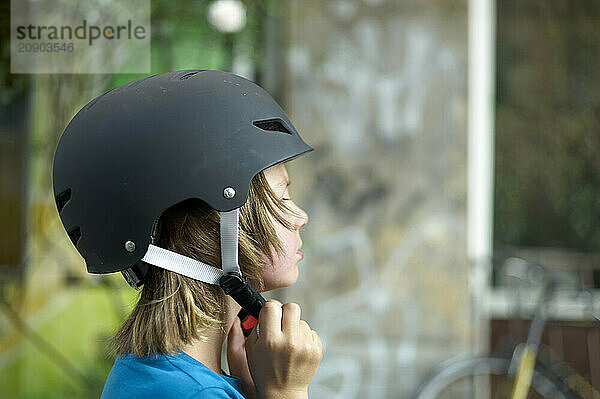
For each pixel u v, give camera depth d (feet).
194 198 4.65
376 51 15.75
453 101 15.90
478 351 16.05
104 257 4.67
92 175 4.64
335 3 15.62
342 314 15.78
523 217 17.40
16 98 15.72
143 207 4.51
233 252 4.57
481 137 17.25
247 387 5.20
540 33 17.48
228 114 4.66
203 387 4.43
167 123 4.57
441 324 15.90
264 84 15.67
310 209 15.69
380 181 15.79
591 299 15.24
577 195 17.54
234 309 5.00
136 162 4.54
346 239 15.75
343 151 15.72
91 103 4.96
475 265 15.92
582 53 17.56
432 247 15.89
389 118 15.79
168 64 15.26
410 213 15.85
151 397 4.41
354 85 15.70
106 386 4.76
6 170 16.30
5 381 16.39
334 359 15.76
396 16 15.76
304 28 15.56
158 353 4.56
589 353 16.72
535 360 14.87
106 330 16.40
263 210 4.76
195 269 4.62
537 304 15.11
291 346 4.58
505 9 17.34
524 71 17.42
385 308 15.83
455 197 15.90
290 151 4.80
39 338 16.49
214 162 4.53
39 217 16.52
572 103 17.57
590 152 17.60
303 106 15.61
